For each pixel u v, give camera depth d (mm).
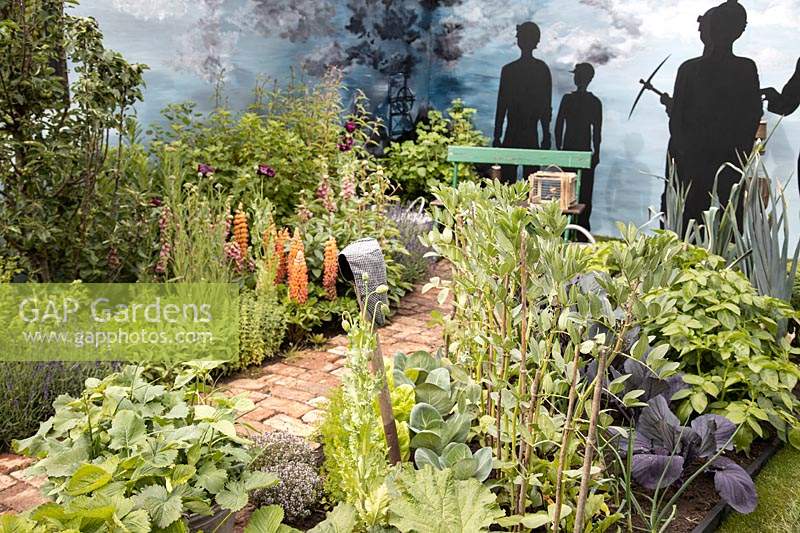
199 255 4551
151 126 5805
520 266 2236
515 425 2391
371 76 8500
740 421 3129
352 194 5656
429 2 9102
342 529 2188
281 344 4859
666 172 7531
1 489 2961
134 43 6098
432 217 2727
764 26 6734
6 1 3969
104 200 4480
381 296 2373
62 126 4273
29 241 4117
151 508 1984
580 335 2111
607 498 2721
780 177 6832
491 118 8828
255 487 2188
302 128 6629
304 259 4898
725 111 7062
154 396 2398
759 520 2873
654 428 2938
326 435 2814
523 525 2373
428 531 2045
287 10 7387
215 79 6824
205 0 6633
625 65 7719
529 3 8328
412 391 2906
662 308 2055
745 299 3529
